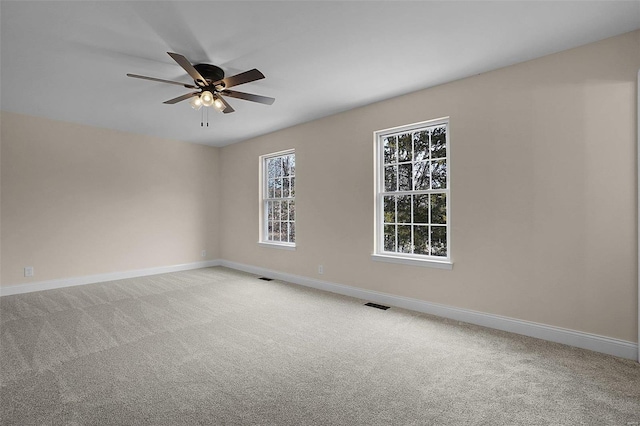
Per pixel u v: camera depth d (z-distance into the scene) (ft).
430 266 11.48
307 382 6.95
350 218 13.92
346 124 14.05
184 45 8.42
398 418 5.74
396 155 12.83
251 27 7.65
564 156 8.85
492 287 10.12
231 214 20.83
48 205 15.20
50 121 15.23
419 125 11.92
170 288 15.31
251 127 16.79
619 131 8.10
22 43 8.25
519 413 5.87
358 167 13.61
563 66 8.86
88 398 6.32
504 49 8.80
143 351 8.46
